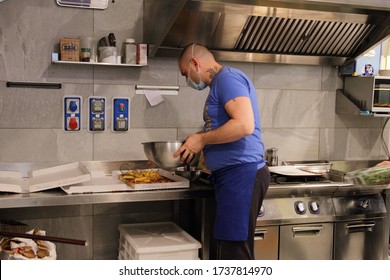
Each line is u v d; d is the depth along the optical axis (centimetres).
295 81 386
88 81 338
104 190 290
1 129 324
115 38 339
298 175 333
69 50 321
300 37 358
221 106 273
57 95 332
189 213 361
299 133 390
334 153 401
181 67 293
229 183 278
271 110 382
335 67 396
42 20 325
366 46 372
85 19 334
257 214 283
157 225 349
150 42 341
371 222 339
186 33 331
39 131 331
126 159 350
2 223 306
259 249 314
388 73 391
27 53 324
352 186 328
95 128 339
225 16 323
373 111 370
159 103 354
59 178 292
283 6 312
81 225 345
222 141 263
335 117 399
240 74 275
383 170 333
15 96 325
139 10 345
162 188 298
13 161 328
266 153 376
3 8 318
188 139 268
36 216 335
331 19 334
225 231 279
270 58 365
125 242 327
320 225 326
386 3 314
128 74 346
